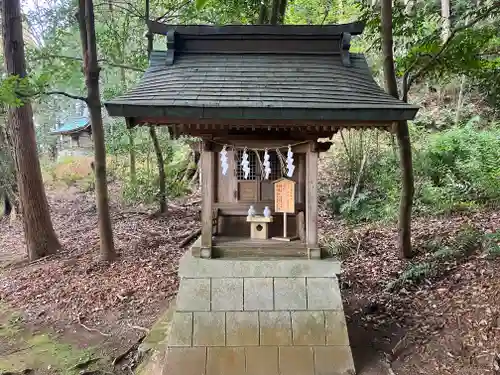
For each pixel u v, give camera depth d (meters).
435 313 4.79
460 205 7.91
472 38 5.95
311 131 4.02
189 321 3.88
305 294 3.98
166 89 3.80
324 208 10.06
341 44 4.36
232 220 4.70
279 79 4.03
